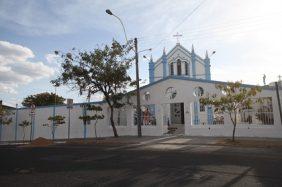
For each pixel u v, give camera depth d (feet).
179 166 31.45
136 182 24.70
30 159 41.55
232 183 23.58
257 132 62.64
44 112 99.71
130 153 44.16
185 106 73.87
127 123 83.41
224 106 55.72
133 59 77.05
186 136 70.13
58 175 28.94
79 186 24.07
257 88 54.39
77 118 93.30
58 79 77.41
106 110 88.07
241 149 45.85
